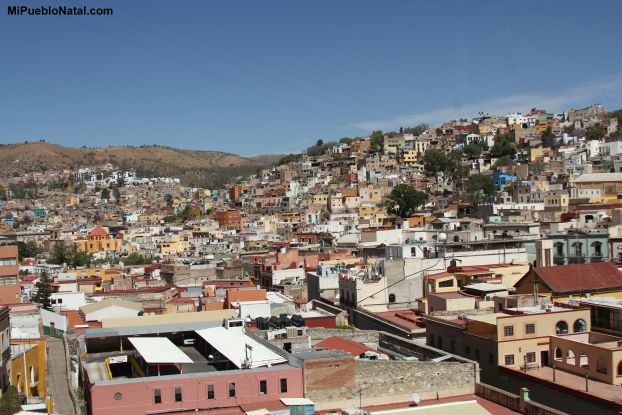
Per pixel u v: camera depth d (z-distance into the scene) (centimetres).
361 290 9681
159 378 5222
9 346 6144
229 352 5991
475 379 5925
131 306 9525
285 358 5794
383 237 14575
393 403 5709
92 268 19162
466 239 11794
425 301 8856
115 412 5088
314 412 5375
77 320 9006
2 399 5334
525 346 6606
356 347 6525
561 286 7850
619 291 7938
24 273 17962
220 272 15988
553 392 5903
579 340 6712
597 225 13162
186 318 7619
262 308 8331
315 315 8750
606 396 5488
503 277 9306
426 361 5969
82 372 6106
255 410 5128
